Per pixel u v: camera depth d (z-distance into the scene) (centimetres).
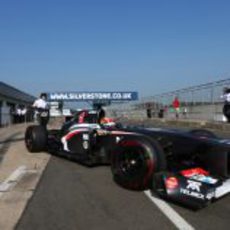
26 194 644
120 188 685
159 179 597
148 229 494
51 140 1048
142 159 636
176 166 681
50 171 835
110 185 707
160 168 629
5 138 1501
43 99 1614
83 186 701
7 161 957
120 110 4559
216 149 621
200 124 2297
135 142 647
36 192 662
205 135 725
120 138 767
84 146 890
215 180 588
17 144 1290
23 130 2003
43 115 1606
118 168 675
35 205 590
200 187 554
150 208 574
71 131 942
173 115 3381
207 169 636
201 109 2777
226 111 2188
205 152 640
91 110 923
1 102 3297
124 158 668
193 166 666
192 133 727
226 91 2177
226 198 623
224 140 662
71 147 947
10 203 595
